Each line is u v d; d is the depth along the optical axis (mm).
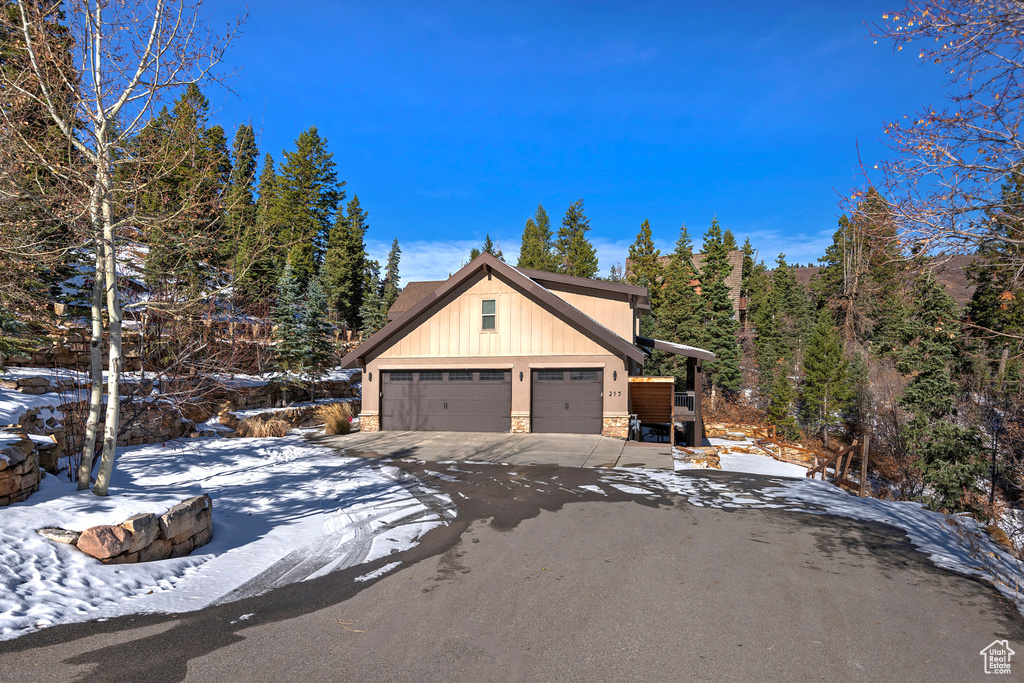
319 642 4672
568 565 6707
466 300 20109
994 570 6555
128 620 4984
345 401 27938
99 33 7359
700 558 6957
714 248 47062
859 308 39938
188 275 10492
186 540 6926
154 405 13094
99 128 7410
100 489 7180
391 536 7910
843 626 5062
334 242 47188
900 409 27125
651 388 20344
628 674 4207
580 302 21609
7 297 10703
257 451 15094
